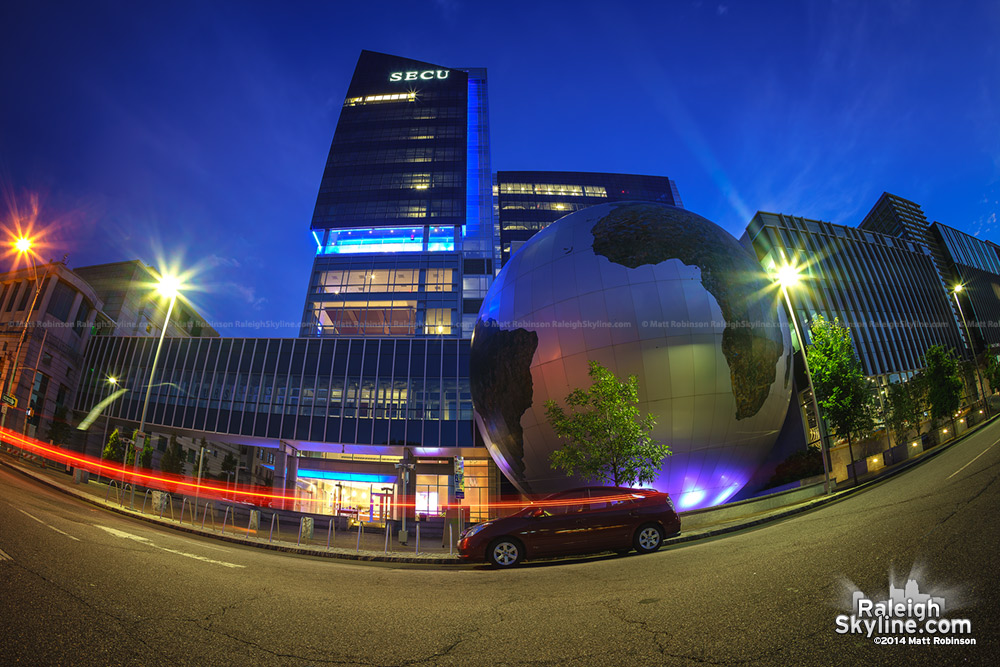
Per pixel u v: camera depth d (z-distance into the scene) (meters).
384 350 41.16
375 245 70.50
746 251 23.36
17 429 44.28
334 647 4.13
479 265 64.00
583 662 3.67
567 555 10.68
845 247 65.62
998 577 4.50
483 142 86.69
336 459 42.38
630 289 20.09
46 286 50.91
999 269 106.81
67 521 10.73
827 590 4.91
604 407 15.84
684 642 3.91
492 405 22.88
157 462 49.38
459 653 3.99
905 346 65.38
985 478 11.33
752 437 20.42
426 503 39.66
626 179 107.44
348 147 81.88
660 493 11.41
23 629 3.89
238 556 9.80
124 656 3.61
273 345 42.31
